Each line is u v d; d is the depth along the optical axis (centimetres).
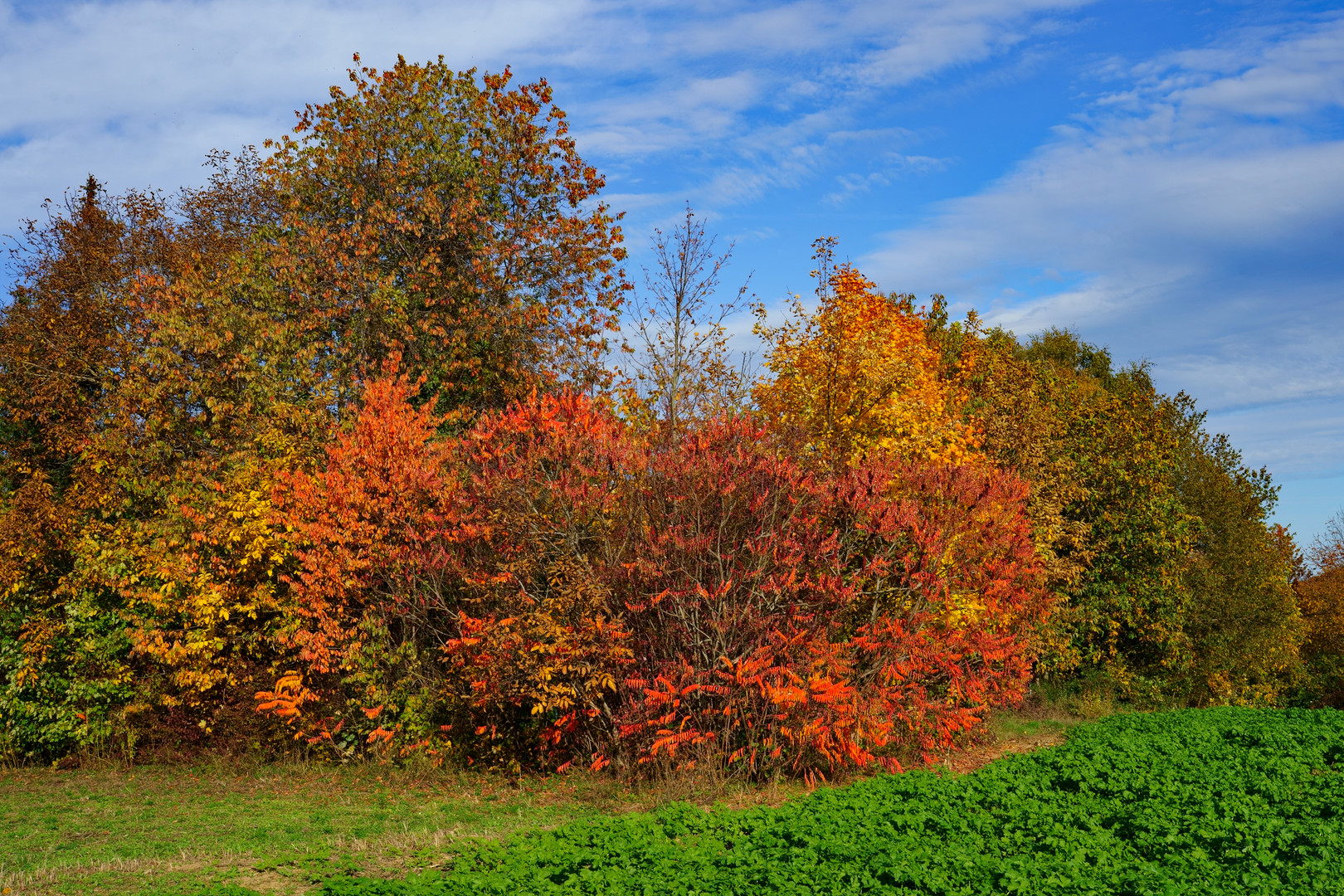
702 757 1310
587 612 1322
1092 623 2547
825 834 920
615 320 2394
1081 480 2678
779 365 2098
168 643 1598
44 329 2159
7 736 1638
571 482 1395
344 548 1452
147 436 1795
